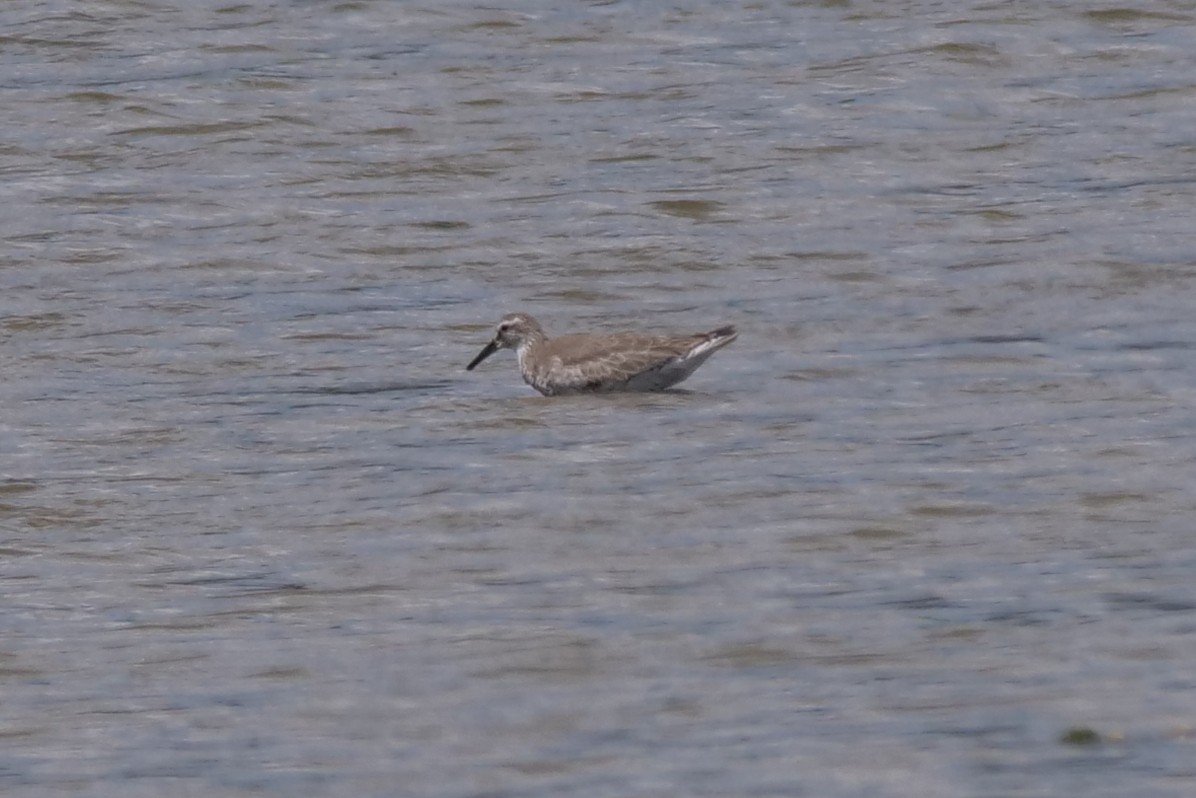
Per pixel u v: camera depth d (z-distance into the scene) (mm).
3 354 21266
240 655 14156
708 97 29688
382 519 16703
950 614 14398
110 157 27594
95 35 32031
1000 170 26750
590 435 18672
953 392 19547
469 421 19250
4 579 15680
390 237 24875
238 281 23578
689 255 24094
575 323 22266
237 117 28844
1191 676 13172
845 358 20719
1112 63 30406
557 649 14023
